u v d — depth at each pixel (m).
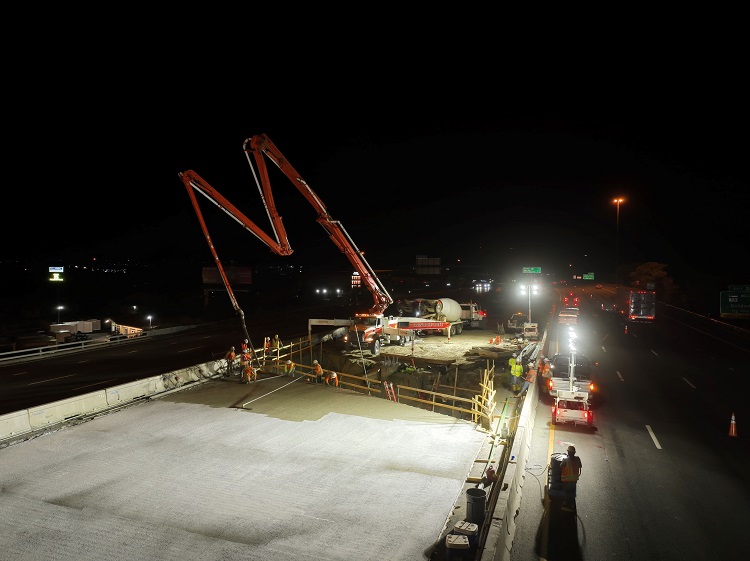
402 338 41.09
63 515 11.20
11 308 75.69
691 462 16.81
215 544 10.05
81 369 31.66
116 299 94.19
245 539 10.25
